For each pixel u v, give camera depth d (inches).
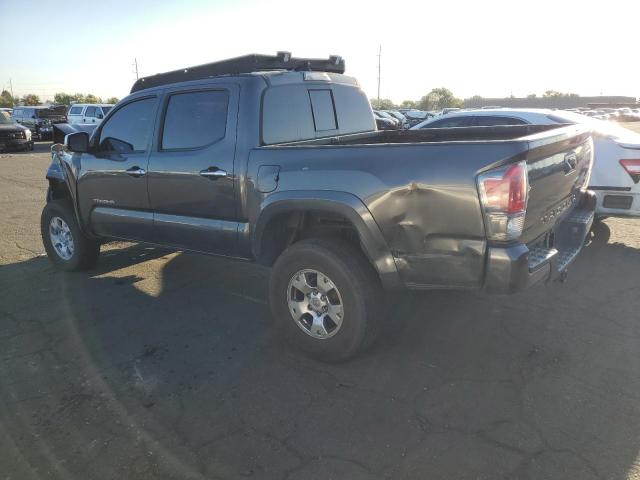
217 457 105.6
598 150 229.9
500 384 128.4
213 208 162.7
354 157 128.8
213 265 232.2
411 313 171.5
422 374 134.4
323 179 133.3
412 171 120.3
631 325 159.0
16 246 269.4
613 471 97.8
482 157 112.7
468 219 116.0
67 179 212.2
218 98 160.2
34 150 925.2
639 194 223.8
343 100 190.5
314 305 141.3
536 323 161.9
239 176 152.5
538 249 136.2
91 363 145.2
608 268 210.1
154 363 144.5
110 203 197.0
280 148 143.3
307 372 137.9
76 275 221.1
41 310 183.0
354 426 113.9
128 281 212.2
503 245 115.0
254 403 124.0
